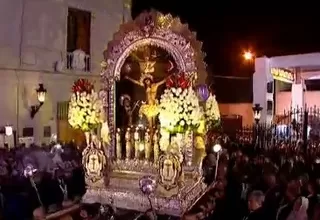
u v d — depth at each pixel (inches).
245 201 369.7
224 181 399.2
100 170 417.1
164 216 371.9
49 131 781.3
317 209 314.0
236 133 845.2
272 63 926.4
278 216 324.8
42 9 768.3
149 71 414.9
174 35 398.0
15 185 436.5
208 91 406.3
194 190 395.9
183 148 394.0
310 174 437.1
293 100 1172.5
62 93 803.4
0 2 706.2
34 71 757.9
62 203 402.3
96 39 863.1
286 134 783.1
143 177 394.0
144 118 422.3
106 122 429.7
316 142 694.5
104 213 361.7
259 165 467.5
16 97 732.0
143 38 411.8
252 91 935.0
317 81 1223.5
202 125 410.3
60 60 796.6
